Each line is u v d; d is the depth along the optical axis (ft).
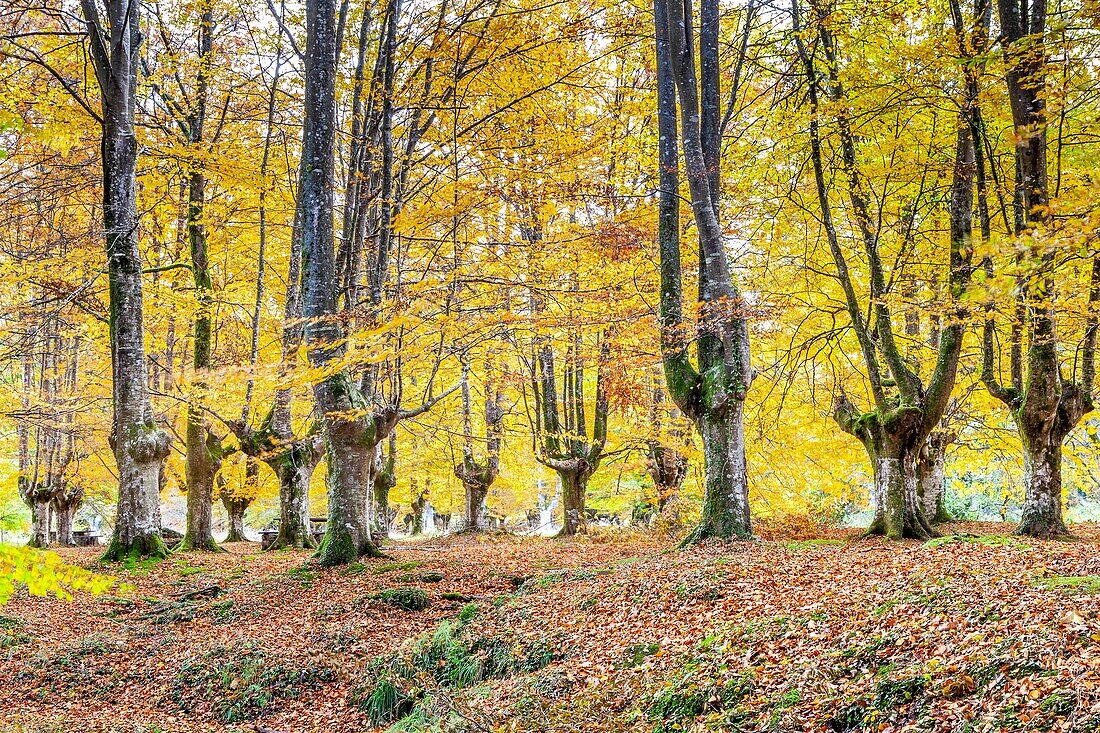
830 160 54.03
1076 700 16.75
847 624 24.44
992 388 49.49
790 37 52.29
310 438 68.49
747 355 47.24
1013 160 51.13
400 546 72.08
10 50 53.16
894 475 48.62
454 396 93.35
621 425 80.48
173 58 63.72
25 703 30.19
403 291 44.27
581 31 53.83
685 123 48.19
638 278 55.88
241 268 78.43
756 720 20.80
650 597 32.55
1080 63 37.65
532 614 34.30
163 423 69.67
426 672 30.86
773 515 61.57
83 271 57.93
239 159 59.11
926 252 54.95
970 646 20.45
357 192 51.65
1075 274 39.45
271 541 67.72
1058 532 45.80
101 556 53.01
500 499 109.09
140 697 31.30
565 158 51.37
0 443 99.25
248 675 31.53
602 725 22.80
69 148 55.77
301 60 66.28
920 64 43.45
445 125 56.29
